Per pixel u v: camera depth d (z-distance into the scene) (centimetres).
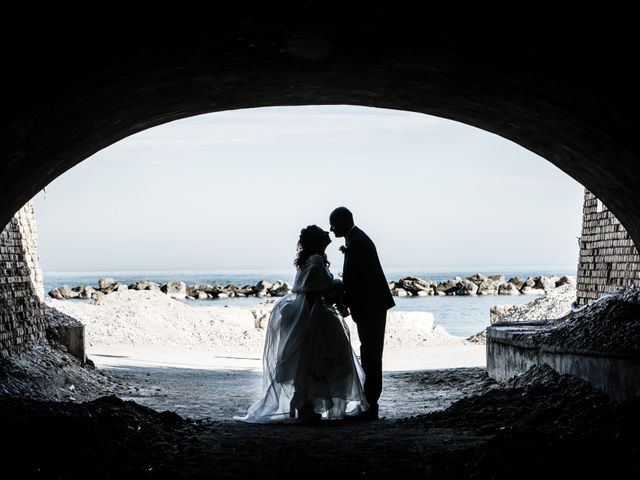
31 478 554
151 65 809
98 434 667
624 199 1075
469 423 893
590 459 605
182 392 1341
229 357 2073
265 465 661
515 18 711
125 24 687
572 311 1478
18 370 1130
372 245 988
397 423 926
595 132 934
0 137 789
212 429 864
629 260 1282
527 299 6272
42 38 666
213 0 670
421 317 2689
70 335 1464
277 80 970
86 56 729
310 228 991
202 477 617
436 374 1571
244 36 774
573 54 760
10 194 951
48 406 745
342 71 935
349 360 959
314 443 763
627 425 698
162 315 2638
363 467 652
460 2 690
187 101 1000
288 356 944
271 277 15838
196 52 803
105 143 1054
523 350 1214
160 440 756
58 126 867
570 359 1027
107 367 1708
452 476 616
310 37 790
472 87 956
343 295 970
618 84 787
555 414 841
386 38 796
